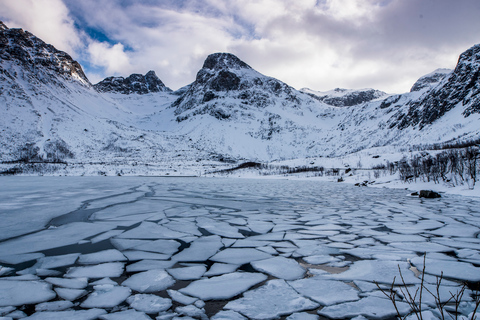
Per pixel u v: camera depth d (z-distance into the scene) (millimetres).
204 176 48125
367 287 3352
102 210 9531
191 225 7195
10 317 2652
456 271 3809
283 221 7766
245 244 5426
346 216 8570
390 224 7289
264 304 2949
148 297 3135
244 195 15055
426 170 21531
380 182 24656
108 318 2645
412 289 3252
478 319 2479
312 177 38656
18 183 23531
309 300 3031
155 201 12008
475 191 14094
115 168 56031
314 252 4859
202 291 3297
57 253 4848
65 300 3057
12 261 4414
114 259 4527
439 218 8141
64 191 16312
